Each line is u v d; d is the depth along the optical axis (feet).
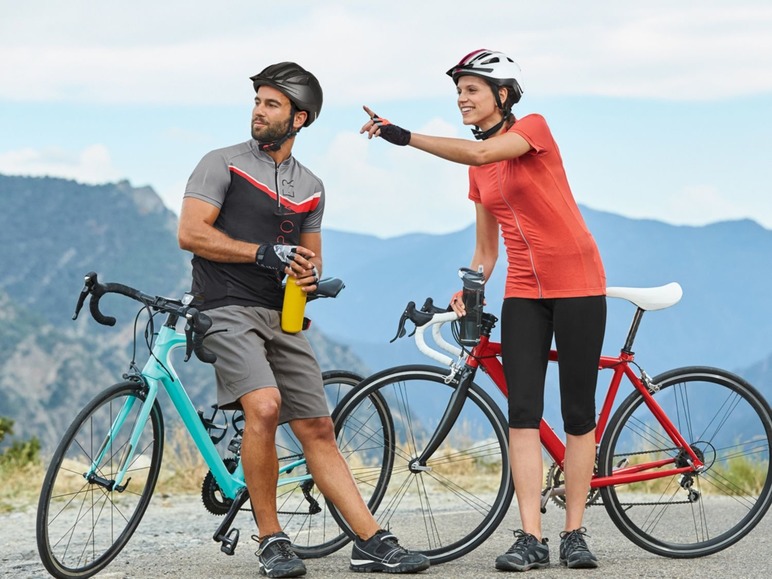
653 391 19.17
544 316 17.97
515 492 18.62
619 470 19.10
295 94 17.24
